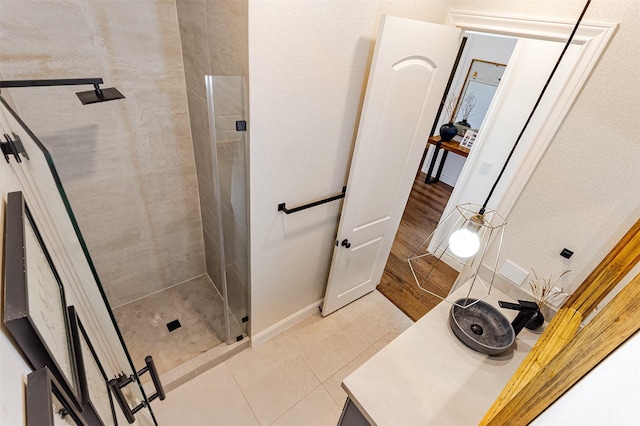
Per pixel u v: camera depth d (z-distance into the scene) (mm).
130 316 2291
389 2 1444
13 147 684
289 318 2324
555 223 1551
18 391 359
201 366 1988
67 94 1528
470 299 1603
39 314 428
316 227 1970
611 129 1299
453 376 1309
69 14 1391
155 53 1688
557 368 520
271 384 2006
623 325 413
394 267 3176
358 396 1206
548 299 1643
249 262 1765
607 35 1229
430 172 5082
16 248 445
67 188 1738
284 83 1312
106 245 2057
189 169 2160
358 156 1693
